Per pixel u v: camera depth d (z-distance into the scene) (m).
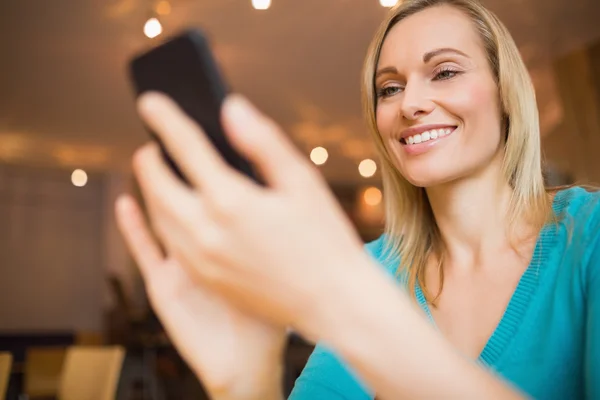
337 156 9.64
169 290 0.41
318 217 0.33
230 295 0.35
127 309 8.33
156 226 0.34
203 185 0.32
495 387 0.36
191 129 0.32
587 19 5.36
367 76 1.05
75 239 10.35
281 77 6.57
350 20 5.35
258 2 4.54
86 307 10.33
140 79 0.39
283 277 0.33
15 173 9.93
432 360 0.34
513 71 0.93
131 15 5.17
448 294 0.95
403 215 1.08
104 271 10.34
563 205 0.89
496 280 0.91
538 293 0.81
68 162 9.60
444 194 0.95
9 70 6.22
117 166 9.88
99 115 7.62
